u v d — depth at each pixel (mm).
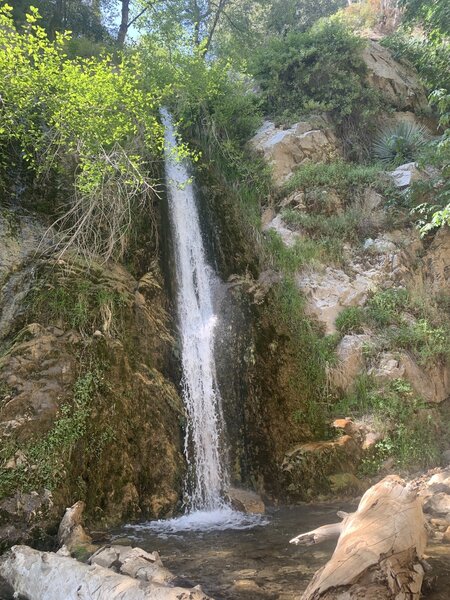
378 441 9031
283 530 6406
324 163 13648
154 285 8953
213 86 12539
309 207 12500
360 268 11688
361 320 10773
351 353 10211
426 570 4613
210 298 10031
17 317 7289
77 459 6496
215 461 8141
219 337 9312
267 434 8727
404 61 17125
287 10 22438
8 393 6379
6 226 7965
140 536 6168
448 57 16297
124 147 9633
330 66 14734
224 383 8875
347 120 14961
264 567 5070
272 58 15094
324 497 8016
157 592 3887
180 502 7320
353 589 3773
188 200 10750
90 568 4355
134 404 7391
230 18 21422
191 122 12164
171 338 8633
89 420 6742
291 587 4555
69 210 8812
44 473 6090
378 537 4273
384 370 10016
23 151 8820
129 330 7945
